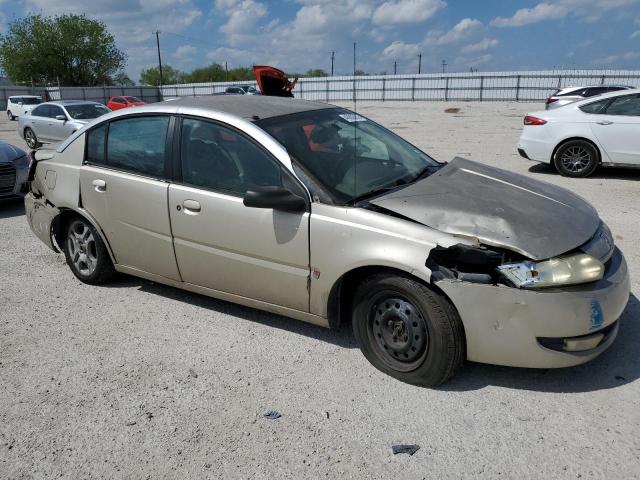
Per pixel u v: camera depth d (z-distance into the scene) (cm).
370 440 278
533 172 1023
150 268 432
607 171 1020
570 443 271
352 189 348
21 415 306
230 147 375
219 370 346
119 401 317
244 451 273
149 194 408
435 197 339
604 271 311
